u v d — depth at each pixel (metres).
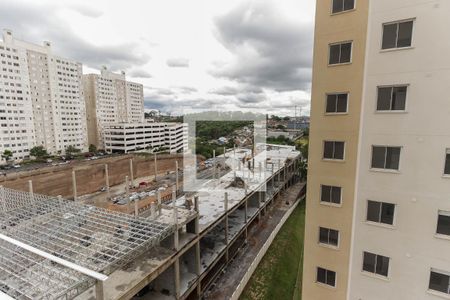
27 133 81.50
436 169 10.85
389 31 11.41
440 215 10.95
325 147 13.85
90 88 106.81
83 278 12.60
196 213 23.41
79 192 54.38
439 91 10.55
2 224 19.58
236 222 35.31
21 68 79.19
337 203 13.74
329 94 13.39
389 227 11.98
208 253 26.89
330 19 13.00
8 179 44.62
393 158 11.77
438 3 10.30
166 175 72.31
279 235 36.34
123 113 122.25
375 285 12.54
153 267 18.03
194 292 22.83
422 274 11.40
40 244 16.84
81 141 99.94
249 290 24.52
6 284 12.10
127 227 18.92
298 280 26.16
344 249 13.62
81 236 17.95
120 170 65.19
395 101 11.54
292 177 63.66
